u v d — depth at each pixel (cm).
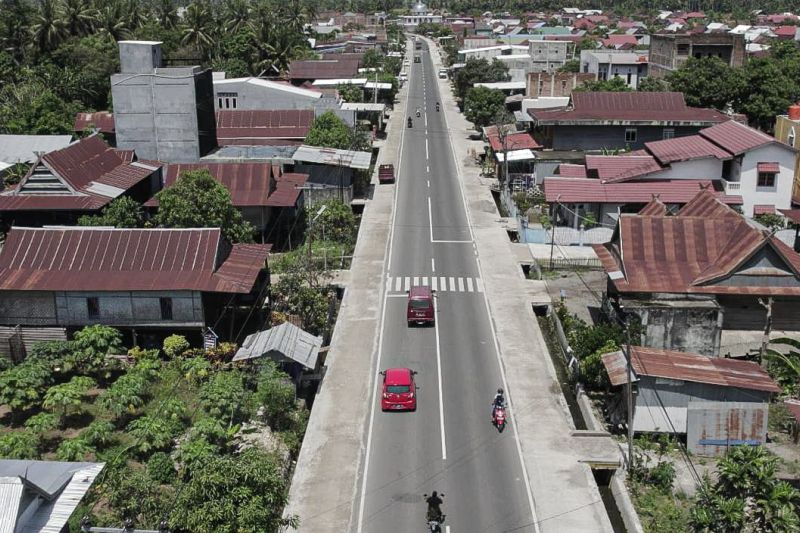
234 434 4109
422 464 3950
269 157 8325
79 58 12469
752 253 4847
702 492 3434
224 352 4903
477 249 7138
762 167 7194
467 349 5197
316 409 4462
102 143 7469
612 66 14100
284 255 6969
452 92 16438
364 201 8656
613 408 4384
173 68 8150
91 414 4350
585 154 8950
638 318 4778
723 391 4081
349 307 5850
